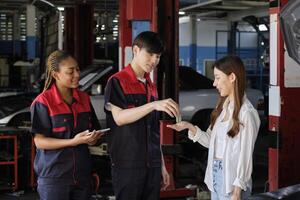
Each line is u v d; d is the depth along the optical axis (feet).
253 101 35.47
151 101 11.45
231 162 10.84
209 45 77.56
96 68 33.32
